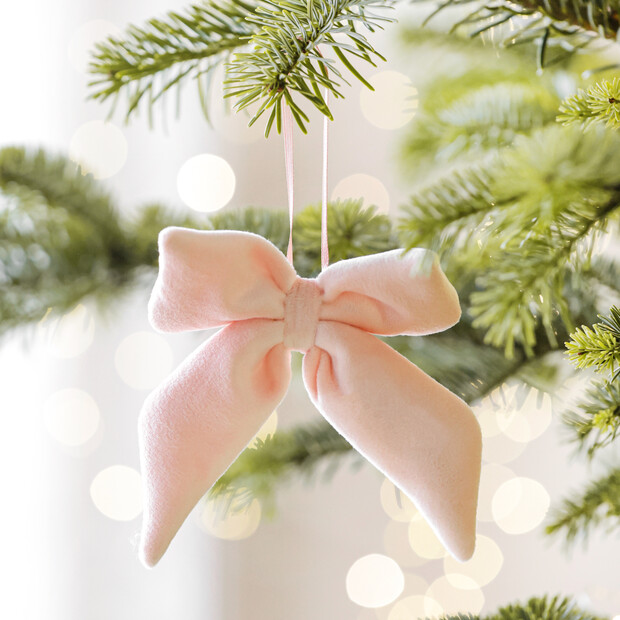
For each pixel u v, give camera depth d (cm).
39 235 82
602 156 58
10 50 119
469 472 56
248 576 127
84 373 124
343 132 123
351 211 74
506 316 61
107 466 124
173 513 57
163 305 57
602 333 58
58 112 122
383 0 58
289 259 58
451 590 120
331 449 78
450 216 57
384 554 125
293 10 59
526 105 65
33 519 118
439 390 57
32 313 81
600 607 68
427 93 69
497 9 58
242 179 127
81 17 122
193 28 66
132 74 66
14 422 117
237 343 57
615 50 70
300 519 127
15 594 116
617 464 72
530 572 117
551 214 58
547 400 89
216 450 57
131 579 123
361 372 57
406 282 56
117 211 85
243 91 59
